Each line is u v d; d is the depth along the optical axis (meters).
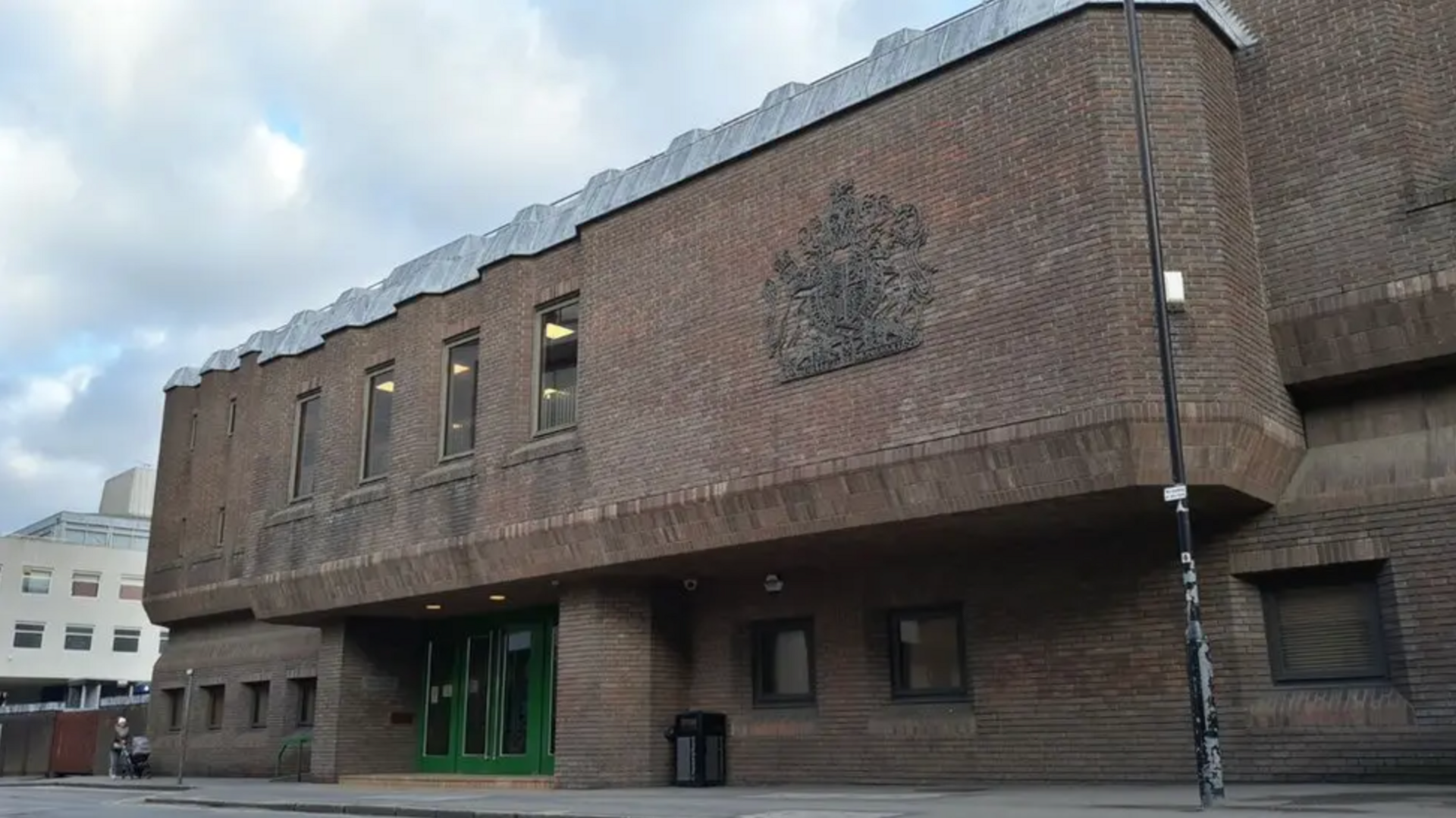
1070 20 14.36
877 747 17.66
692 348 17.86
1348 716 13.52
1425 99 13.83
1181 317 13.30
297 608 24.70
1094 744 15.45
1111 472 13.14
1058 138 14.17
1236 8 15.30
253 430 31.17
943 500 14.57
